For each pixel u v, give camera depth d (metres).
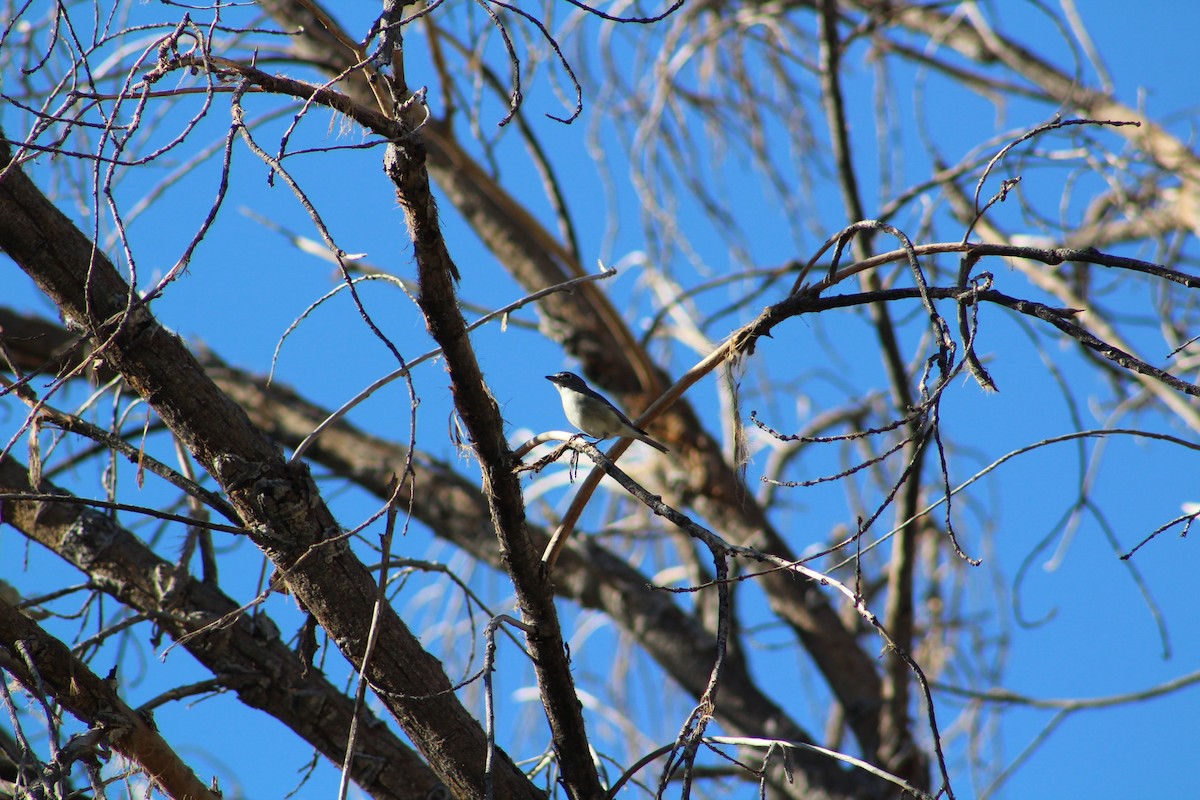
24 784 7.12
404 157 6.73
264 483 8.08
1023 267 15.95
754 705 14.60
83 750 7.50
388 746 9.52
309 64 14.14
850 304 8.27
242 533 8.09
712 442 16.73
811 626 15.71
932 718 6.77
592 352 16.88
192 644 9.15
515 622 7.86
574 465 8.44
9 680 8.30
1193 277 7.62
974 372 6.96
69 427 8.41
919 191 14.95
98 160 5.93
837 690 15.40
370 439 16.12
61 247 7.77
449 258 7.29
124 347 7.79
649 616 15.35
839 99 15.05
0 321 13.91
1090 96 16.94
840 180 15.09
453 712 8.85
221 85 6.40
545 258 17.53
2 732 8.77
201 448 8.11
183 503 10.91
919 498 15.53
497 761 9.03
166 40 6.17
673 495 16.66
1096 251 7.95
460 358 7.52
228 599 9.64
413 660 8.71
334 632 8.57
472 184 17.91
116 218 5.84
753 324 8.57
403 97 6.93
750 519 16.31
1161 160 15.88
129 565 9.60
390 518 7.04
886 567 17.31
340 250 5.84
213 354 16.58
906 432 16.06
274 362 7.80
